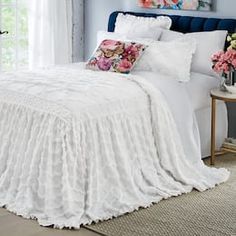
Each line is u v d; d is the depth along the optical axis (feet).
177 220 17.13
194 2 23.41
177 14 24.17
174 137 19.40
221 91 21.18
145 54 21.53
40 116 17.52
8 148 18.24
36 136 17.49
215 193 18.89
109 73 20.33
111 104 18.01
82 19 27.22
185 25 23.53
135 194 17.93
